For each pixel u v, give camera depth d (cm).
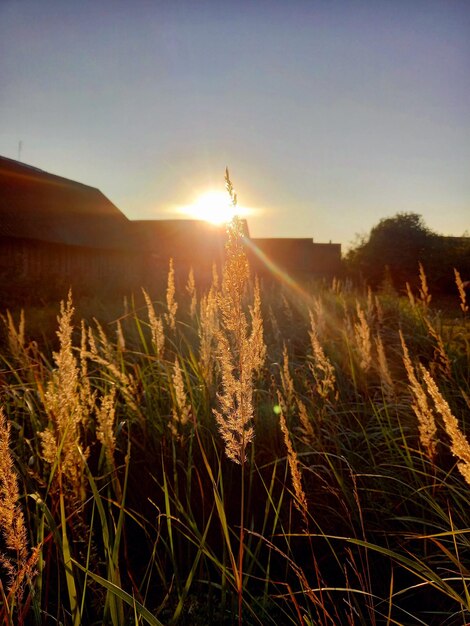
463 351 525
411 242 3794
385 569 254
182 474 300
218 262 3706
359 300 959
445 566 248
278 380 438
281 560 258
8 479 136
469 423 347
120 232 3091
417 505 286
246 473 303
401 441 351
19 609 150
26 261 2269
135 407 319
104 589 203
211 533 266
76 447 191
